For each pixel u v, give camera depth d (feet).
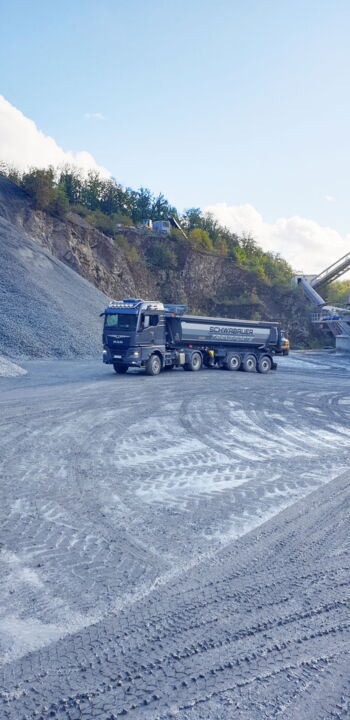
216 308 251.60
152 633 12.03
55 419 37.52
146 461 27.76
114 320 69.05
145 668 10.73
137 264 221.66
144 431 35.09
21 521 18.92
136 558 16.22
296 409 47.37
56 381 60.08
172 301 233.14
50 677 10.39
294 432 36.91
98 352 95.76
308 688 10.23
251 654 11.28
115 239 218.38
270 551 17.02
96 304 122.31
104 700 9.74
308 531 18.89
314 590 14.38
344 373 97.45
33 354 84.74
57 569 15.31
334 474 26.66
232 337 83.05
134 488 23.25
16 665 10.77
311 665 10.96
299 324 261.03
